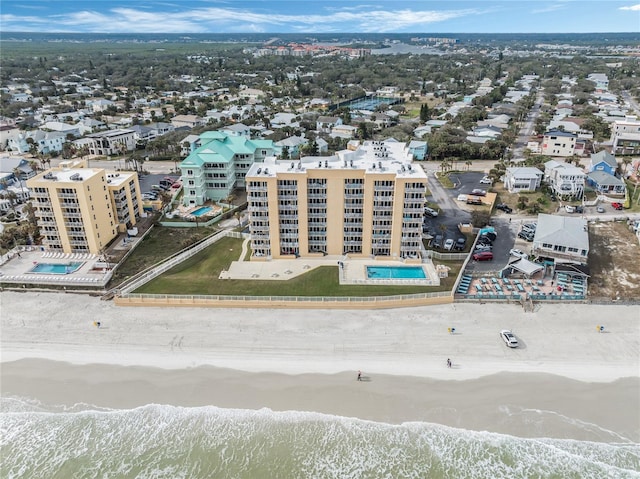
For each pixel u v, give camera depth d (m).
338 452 67.81
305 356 83.44
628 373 78.62
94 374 80.25
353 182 107.62
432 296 96.88
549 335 87.56
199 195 151.12
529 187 162.00
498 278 105.44
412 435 69.62
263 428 71.31
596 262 113.00
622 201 150.75
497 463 65.44
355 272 108.06
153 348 85.69
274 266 111.50
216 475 65.50
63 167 123.38
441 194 162.25
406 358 82.69
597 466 64.44
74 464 67.00
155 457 67.94
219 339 87.81
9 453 68.62
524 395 74.88
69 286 104.06
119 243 124.94
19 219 140.75
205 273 108.50
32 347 86.06
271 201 108.94
